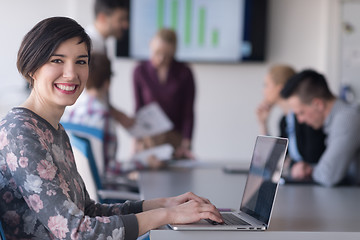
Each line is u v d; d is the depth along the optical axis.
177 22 5.59
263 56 5.64
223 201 2.11
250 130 5.68
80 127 3.01
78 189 1.61
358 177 2.82
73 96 1.53
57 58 1.49
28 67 1.49
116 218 1.41
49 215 1.36
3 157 1.40
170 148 3.44
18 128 1.40
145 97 5.07
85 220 1.37
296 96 2.84
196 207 1.51
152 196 2.22
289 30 5.69
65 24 1.50
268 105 4.28
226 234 1.46
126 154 5.55
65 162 1.56
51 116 1.56
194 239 1.45
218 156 5.68
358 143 2.74
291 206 2.02
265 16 5.61
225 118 5.68
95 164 2.38
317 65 5.74
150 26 5.55
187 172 3.18
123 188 2.98
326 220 1.71
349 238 1.51
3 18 5.42
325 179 2.69
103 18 3.83
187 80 5.06
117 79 5.54
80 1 5.45
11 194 1.41
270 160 1.64
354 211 1.93
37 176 1.36
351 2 5.68
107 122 3.06
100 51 3.14
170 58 4.96
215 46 5.63
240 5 5.60
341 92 5.75
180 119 5.08
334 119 2.81
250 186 1.77
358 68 5.75
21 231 1.43
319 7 5.71
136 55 5.54
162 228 1.48
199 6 5.59
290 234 1.50
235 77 5.66
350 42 5.73
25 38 1.50
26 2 5.45
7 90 5.41
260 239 1.48
